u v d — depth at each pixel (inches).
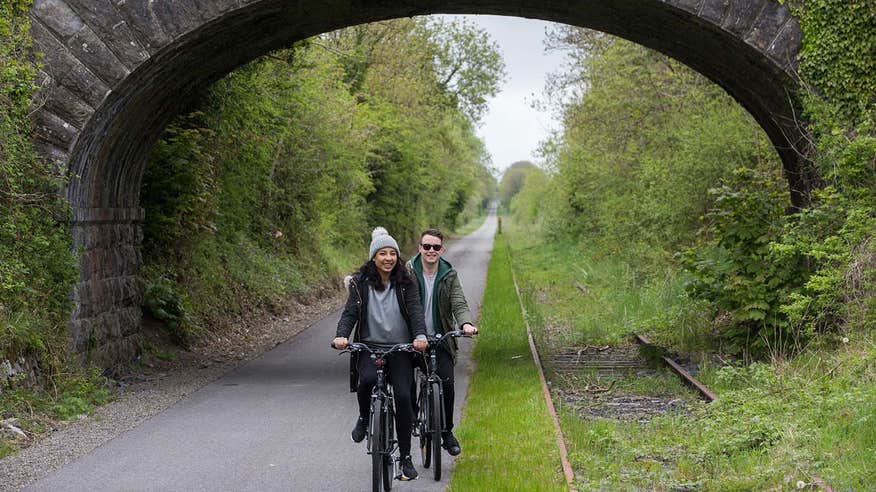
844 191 456.1
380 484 256.2
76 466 292.5
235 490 264.2
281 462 297.7
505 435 327.0
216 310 668.1
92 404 399.9
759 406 343.6
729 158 736.3
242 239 874.8
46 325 408.8
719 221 506.6
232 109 680.4
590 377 473.4
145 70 453.1
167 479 276.1
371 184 1414.9
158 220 622.8
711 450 294.5
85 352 447.2
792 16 474.6
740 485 253.9
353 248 1402.6
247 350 609.3
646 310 708.0
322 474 282.5
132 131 494.6
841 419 308.5
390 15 574.9
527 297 861.8
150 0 444.1
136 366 507.2
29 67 411.8
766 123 574.9
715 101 757.3
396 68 1555.1
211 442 328.2
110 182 493.0
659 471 274.7
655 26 529.0
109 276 489.7
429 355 282.7
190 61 495.8
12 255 395.5
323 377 486.9
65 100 436.1
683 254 527.8
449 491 255.8
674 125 863.1
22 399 365.1
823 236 466.6
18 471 286.0
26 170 415.8
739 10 474.6
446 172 2214.6
